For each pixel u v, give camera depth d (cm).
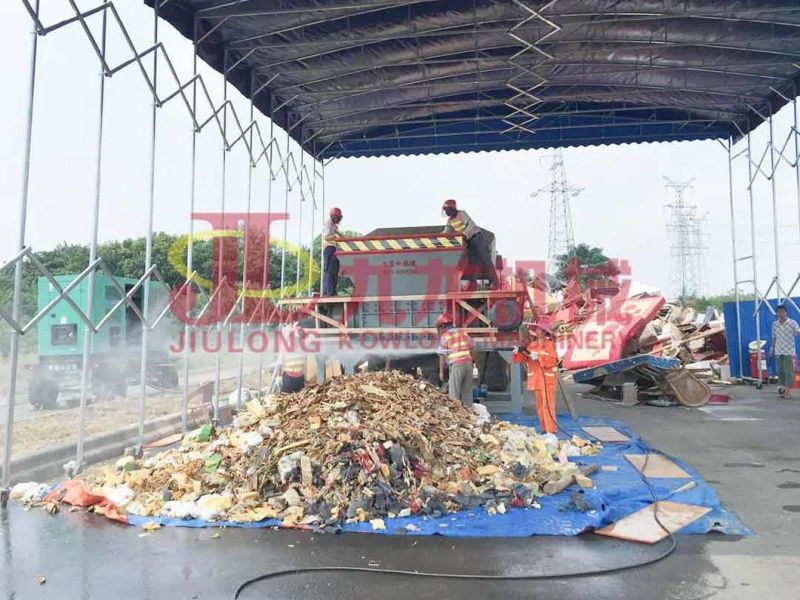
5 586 474
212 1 1041
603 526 580
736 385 1800
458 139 1812
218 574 491
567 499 659
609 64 1418
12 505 673
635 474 760
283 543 551
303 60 1313
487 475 699
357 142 1809
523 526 581
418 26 1217
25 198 693
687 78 1494
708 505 638
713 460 859
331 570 494
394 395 816
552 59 1370
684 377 1401
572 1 1145
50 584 476
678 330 2019
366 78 1434
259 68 1317
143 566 507
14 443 947
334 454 655
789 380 1497
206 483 676
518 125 1720
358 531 577
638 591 452
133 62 879
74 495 674
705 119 1727
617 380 1519
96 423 1154
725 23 1222
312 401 774
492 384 1301
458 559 512
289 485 645
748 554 518
